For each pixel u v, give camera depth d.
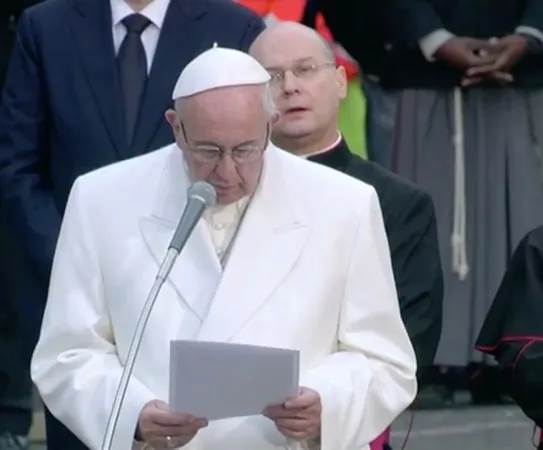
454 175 32.03
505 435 29.58
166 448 17.78
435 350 22.27
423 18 31.55
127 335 18.56
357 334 18.64
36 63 23.50
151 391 18.27
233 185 18.08
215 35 23.55
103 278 18.81
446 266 31.91
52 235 22.86
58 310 18.84
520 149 32.12
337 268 18.58
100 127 23.08
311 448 18.19
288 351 17.06
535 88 32.09
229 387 17.14
